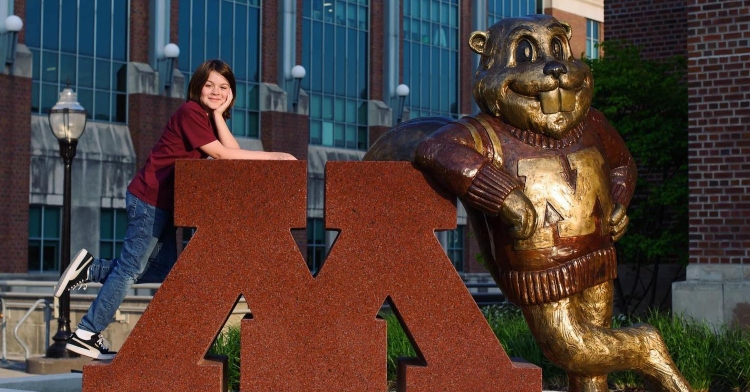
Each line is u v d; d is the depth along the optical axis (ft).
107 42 102.78
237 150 18.52
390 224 17.51
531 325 18.06
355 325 17.35
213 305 17.39
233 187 17.53
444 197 17.52
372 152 19.74
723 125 37.42
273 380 17.28
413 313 17.39
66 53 99.45
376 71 132.05
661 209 48.14
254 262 17.44
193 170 17.54
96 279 19.94
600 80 47.93
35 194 94.79
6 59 92.12
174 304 17.39
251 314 18.52
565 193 17.47
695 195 37.88
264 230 17.48
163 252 19.72
